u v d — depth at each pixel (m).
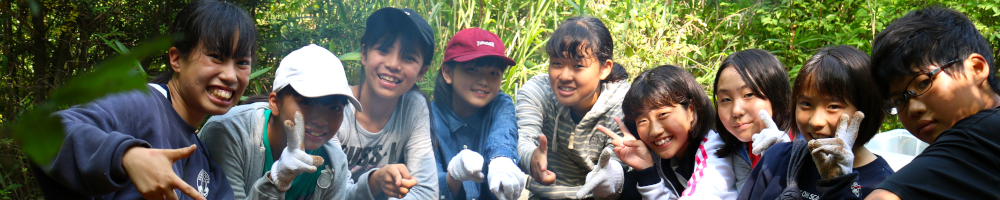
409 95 2.38
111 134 1.15
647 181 2.09
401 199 2.17
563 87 2.43
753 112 1.87
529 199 2.68
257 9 3.68
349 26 3.67
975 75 1.33
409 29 2.21
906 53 1.36
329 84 1.82
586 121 2.44
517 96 2.65
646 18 4.46
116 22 3.49
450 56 2.48
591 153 2.47
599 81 2.51
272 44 3.52
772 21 4.93
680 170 2.14
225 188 1.65
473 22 4.27
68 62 3.38
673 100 2.02
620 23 4.43
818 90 1.57
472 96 2.45
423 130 2.35
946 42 1.33
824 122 1.56
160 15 3.46
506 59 2.47
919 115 1.38
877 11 4.83
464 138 2.57
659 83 2.04
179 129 1.53
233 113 1.83
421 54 2.27
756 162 1.89
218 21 1.53
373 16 2.23
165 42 0.27
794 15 5.09
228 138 1.77
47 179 1.22
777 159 1.67
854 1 5.09
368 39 2.25
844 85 1.53
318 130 1.86
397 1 3.86
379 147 2.30
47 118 0.26
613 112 2.43
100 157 1.10
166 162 1.11
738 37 5.20
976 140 1.24
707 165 1.99
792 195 1.50
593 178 2.06
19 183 3.09
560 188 2.55
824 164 1.38
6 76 3.07
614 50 4.22
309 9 3.73
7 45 3.18
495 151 2.33
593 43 2.37
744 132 1.88
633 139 2.12
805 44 5.01
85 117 1.24
